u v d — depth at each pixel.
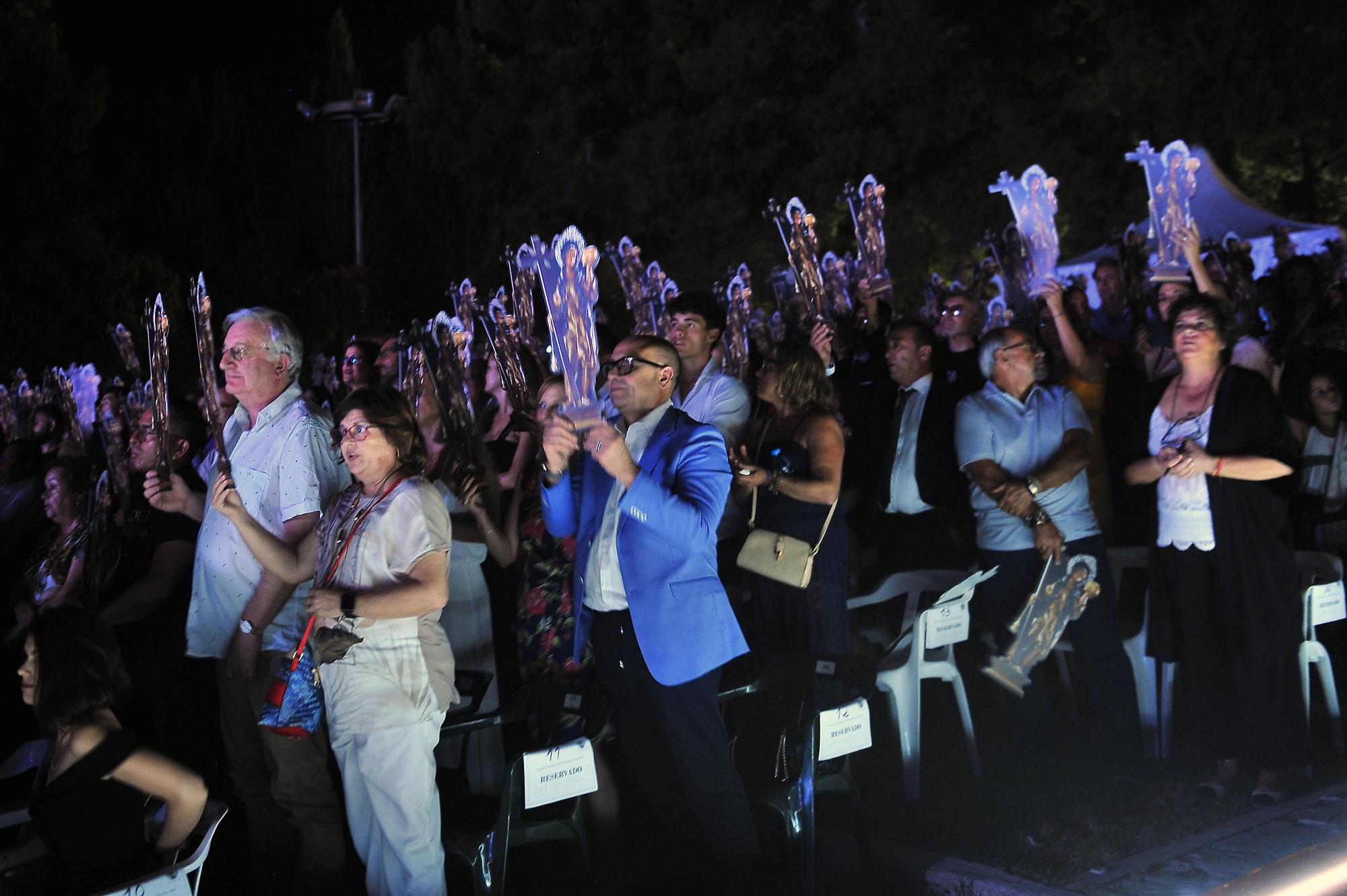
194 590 4.23
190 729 4.92
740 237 24.73
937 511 5.87
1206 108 24.33
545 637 4.64
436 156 27.81
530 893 4.32
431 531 3.62
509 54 28.84
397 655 3.57
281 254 23.50
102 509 5.25
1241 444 4.88
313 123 25.09
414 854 3.54
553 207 26.36
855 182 24.31
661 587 3.75
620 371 3.89
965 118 24.28
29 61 18.91
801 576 4.65
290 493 4.01
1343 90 23.56
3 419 11.81
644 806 4.91
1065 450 5.18
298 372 4.26
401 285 25.78
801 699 4.27
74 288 19.14
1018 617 5.04
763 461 4.96
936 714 5.95
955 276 20.22
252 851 4.22
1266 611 4.85
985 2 25.02
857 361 6.89
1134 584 6.23
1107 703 5.16
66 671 3.24
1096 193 24.03
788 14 25.59
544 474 3.96
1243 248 8.80
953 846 4.39
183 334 18.62
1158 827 4.48
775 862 4.05
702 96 25.86
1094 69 24.92
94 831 3.20
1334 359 6.64
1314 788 4.86
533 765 3.65
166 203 21.64
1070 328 6.46
